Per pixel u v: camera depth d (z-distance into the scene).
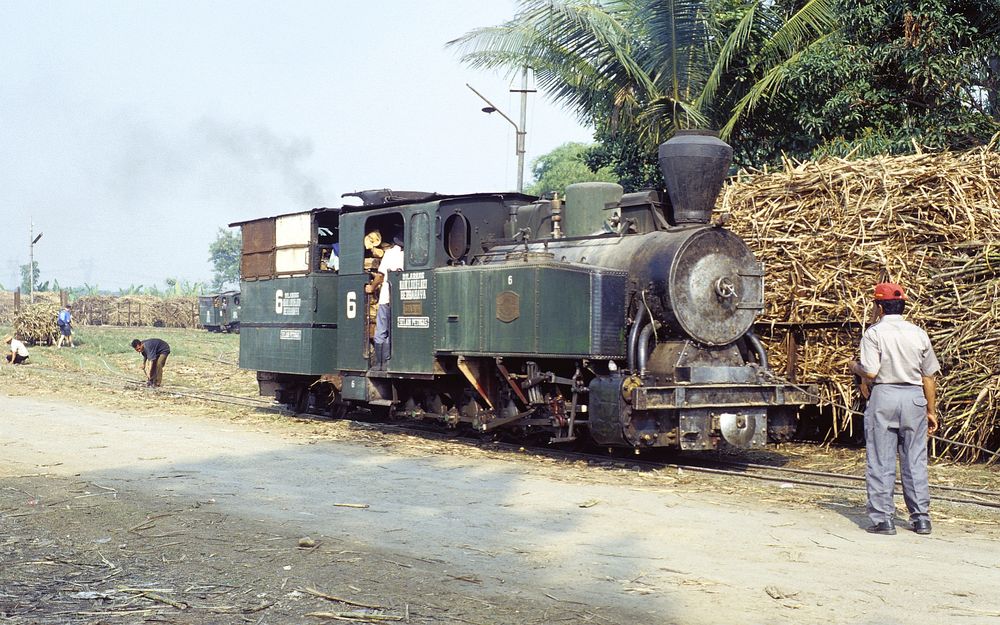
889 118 16.89
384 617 4.83
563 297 10.24
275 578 5.55
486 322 11.21
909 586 5.50
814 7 17.05
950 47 16.09
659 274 10.06
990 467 10.23
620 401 9.46
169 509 7.47
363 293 13.36
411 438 12.12
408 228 12.54
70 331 36.19
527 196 12.88
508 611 4.96
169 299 61.53
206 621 4.78
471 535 6.73
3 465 9.56
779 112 18.41
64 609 4.96
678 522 7.24
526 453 11.03
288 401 15.73
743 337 10.90
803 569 5.88
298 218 14.73
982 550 6.47
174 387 20.56
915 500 6.98
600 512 7.59
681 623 4.80
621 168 21.62
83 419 13.79
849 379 11.47
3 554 6.08
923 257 10.88
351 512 7.48
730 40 16.88
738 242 10.61
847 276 11.31
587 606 5.06
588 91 18.86
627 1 18.81
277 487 8.55
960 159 11.15
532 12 17.98
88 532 6.68
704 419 9.91
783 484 9.16
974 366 10.37
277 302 15.17
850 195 11.42
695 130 10.63
